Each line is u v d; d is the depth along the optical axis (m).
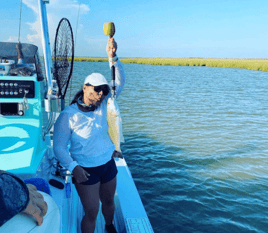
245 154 6.97
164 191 5.12
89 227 2.02
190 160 6.55
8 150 1.80
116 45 1.93
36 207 1.17
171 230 4.02
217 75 39.03
